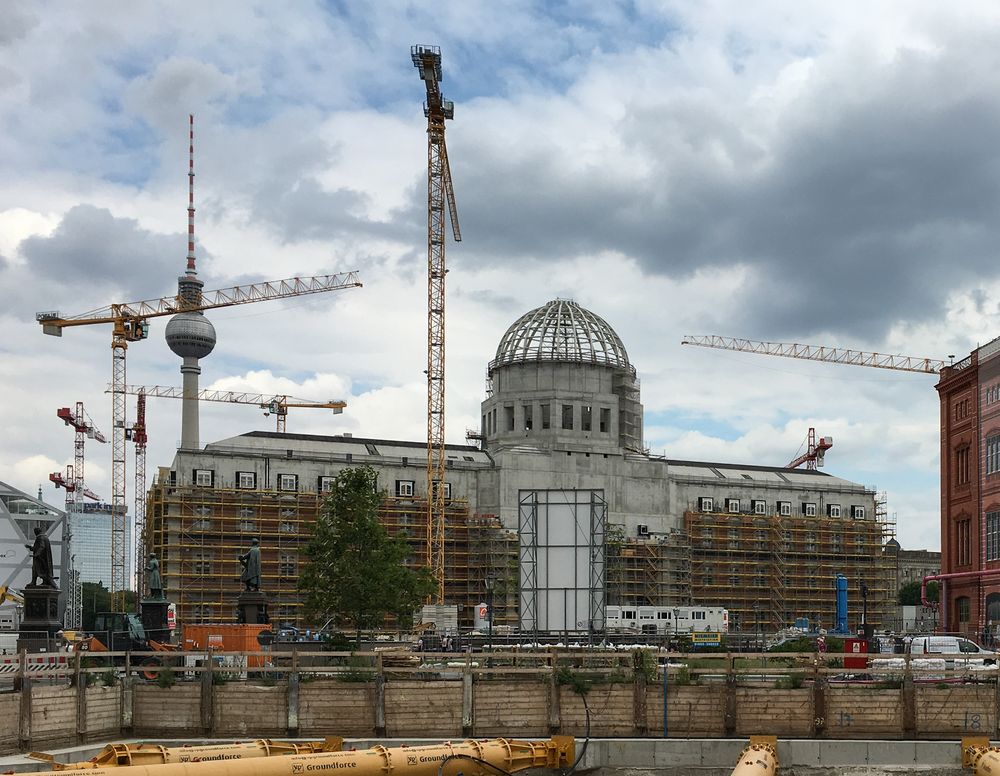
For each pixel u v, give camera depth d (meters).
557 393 157.25
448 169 161.50
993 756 39.38
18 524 184.12
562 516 70.50
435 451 156.50
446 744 40.50
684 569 154.75
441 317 158.38
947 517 99.38
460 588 148.25
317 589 90.56
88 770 32.44
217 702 47.28
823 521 163.50
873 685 46.50
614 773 43.91
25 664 43.47
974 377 94.81
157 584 64.81
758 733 46.03
